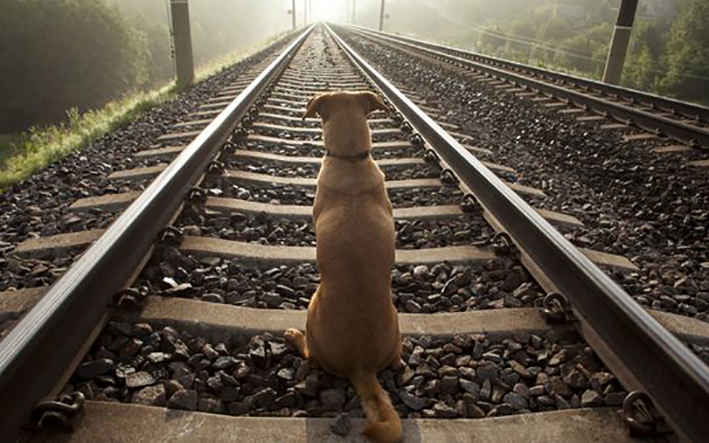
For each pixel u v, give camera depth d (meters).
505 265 3.52
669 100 9.19
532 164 6.59
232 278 3.28
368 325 2.18
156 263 3.36
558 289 3.03
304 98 9.92
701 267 3.90
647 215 4.96
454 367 2.61
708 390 1.90
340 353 2.22
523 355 2.70
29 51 39.66
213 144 5.49
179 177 4.21
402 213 4.35
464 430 2.18
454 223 4.19
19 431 1.99
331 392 2.37
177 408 2.26
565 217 4.59
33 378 2.12
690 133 6.92
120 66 46.09
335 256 2.25
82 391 2.29
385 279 2.27
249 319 2.85
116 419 2.13
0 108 40.19
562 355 2.64
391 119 7.83
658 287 3.49
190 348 2.64
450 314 2.97
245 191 4.68
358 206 2.41
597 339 2.64
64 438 2.03
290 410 2.32
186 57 12.55
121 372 2.43
